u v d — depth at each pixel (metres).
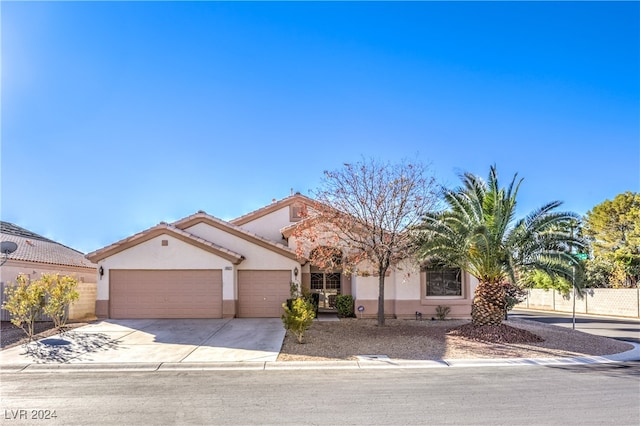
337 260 21.33
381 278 19.58
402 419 8.04
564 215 16.52
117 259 21.97
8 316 21.12
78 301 21.66
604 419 8.02
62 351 14.55
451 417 8.14
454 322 21.33
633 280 33.53
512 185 17.09
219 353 14.22
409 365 12.79
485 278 17.56
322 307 24.52
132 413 8.46
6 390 10.22
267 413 8.41
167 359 13.47
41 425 7.84
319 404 8.98
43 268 24.84
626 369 12.41
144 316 21.86
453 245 17.25
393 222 19.06
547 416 8.19
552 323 24.53
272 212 26.25
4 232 28.05
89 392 10.02
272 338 16.58
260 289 22.73
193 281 22.05
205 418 8.15
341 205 19.47
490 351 14.51
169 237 22.19
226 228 23.16
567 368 12.50
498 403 9.00
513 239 16.73
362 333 17.78
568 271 16.12
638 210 40.22
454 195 17.45
